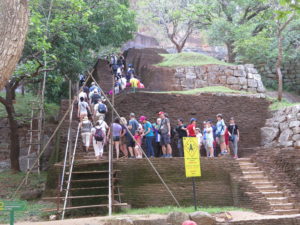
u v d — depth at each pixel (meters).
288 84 26.12
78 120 17.03
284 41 24.50
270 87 26.03
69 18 17.11
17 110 22.62
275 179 14.01
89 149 15.69
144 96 18.08
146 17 35.16
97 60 26.41
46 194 14.20
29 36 17.48
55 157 15.73
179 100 18.56
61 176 13.12
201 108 18.73
